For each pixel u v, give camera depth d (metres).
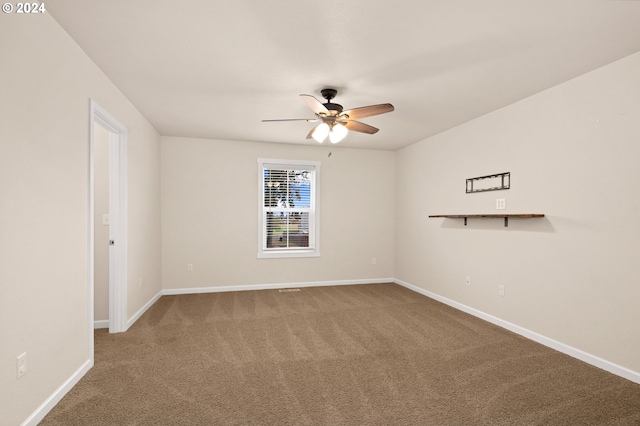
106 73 2.68
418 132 4.51
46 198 1.88
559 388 2.19
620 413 1.92
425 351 2.78
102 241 3.41
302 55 2.39
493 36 2.13
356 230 5.60
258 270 5.16
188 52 2.35
